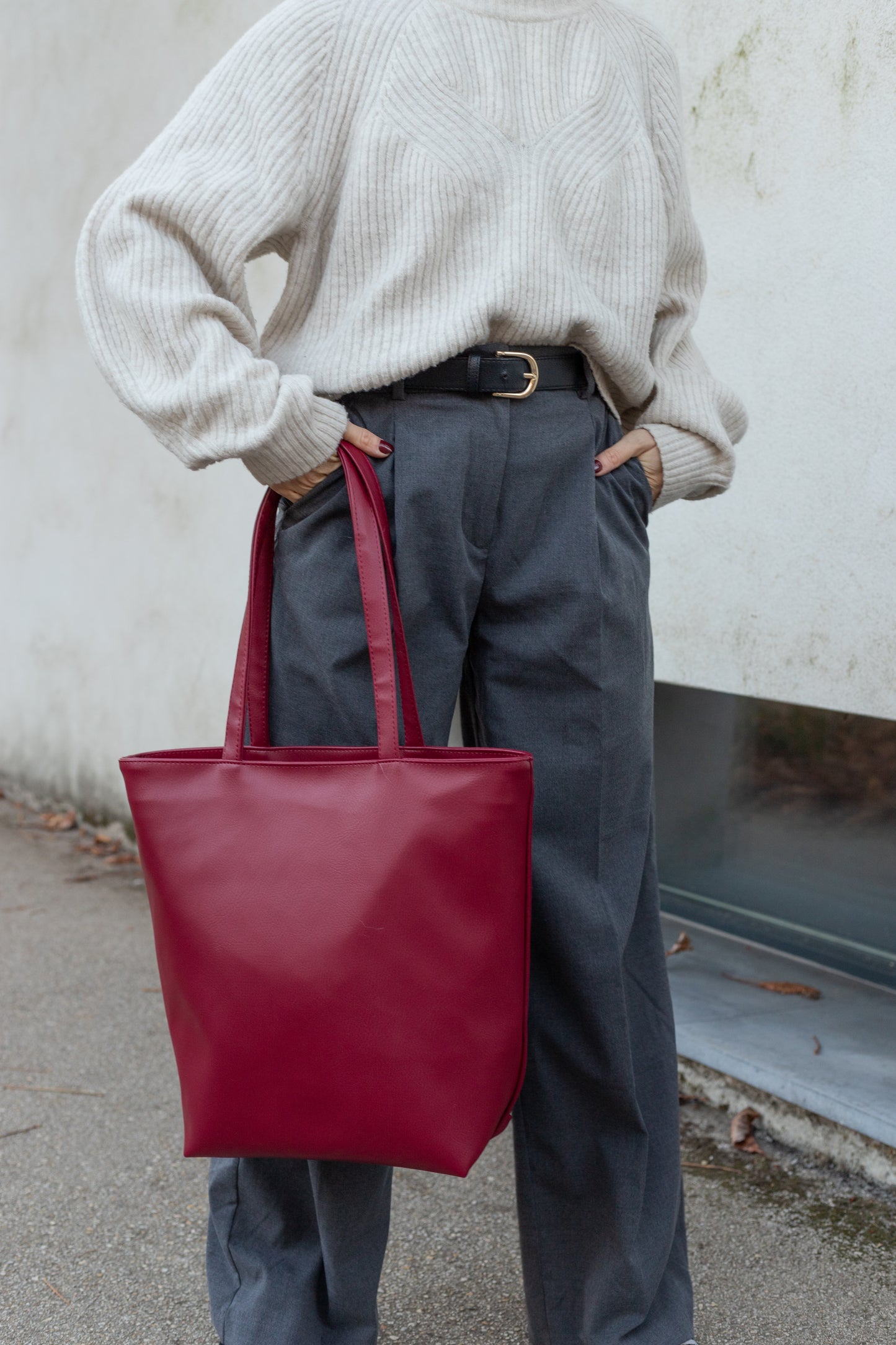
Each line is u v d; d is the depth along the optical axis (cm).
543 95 118
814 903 232
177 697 344
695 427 132
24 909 317
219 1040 108
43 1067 224
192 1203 178
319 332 118
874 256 188
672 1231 126
